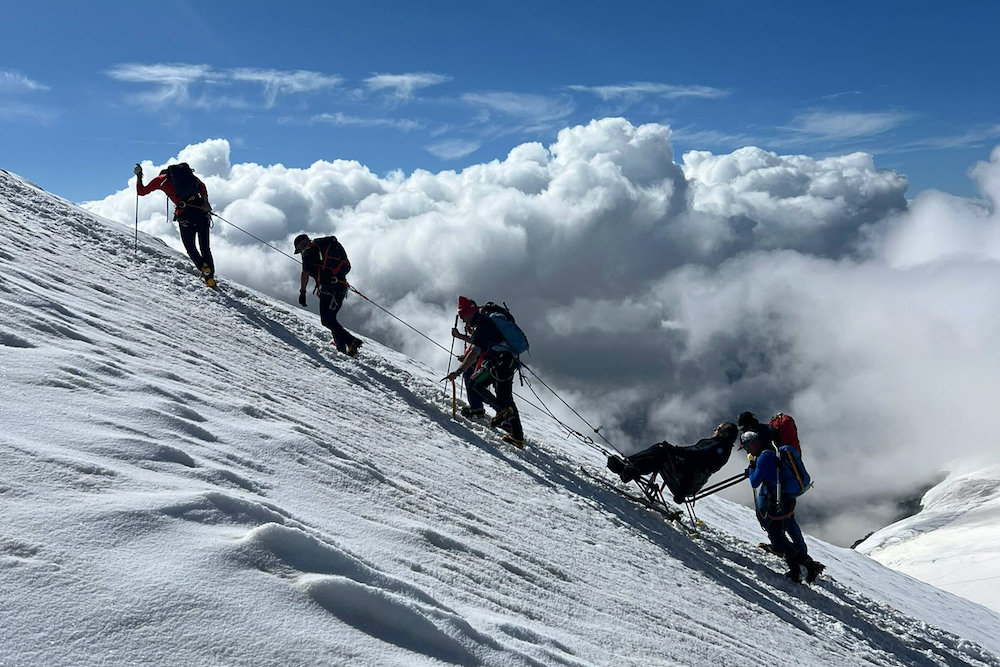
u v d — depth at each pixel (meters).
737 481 9.27
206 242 11.27
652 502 9.44
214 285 11.19
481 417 9.97
